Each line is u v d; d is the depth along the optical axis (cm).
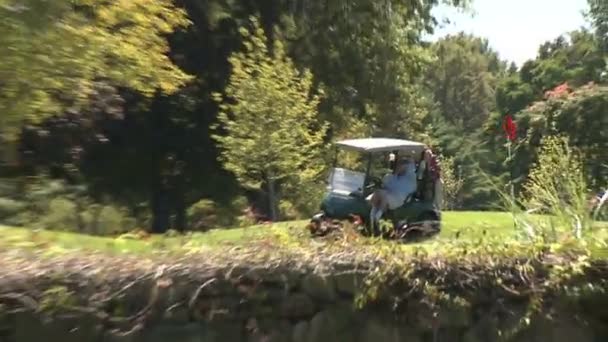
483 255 733
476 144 6731
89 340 599
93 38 816
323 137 2875
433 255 725
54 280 595
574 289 735
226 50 2994
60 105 862
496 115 7294
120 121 2833
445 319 706
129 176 2905
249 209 2192
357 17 3291
